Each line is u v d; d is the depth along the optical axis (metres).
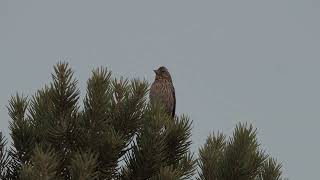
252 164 11.20
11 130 11.75
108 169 11.28
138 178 11.38
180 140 11.89
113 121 11.62
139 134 11.66
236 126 11.52
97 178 10.82
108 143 11.12
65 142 11.37
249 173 11.22
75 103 11.55
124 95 11.78
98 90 11.34
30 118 11.95
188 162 11.66
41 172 9.94
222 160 11.55
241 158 11.18
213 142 12.03
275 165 11.75
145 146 11.29
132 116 11.64
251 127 11.45
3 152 11.66
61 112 11.45
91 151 11.20
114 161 11.30
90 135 11.23
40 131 11.72
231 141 11.53
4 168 11.58
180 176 11.12
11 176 11.51
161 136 11.32
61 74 11.53
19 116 11.89
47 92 11.83
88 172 10.20
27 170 9.95
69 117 11.40
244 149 11.24
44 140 11.49
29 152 11.59
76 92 11.55
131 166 11.45
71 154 11.06
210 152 11.58
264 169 11.72
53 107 11.47
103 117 11.32
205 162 11.55
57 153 11.12
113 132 11.27
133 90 11.80
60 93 11.46
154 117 11.34
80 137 11.27
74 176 10.23
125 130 11.60
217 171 11.44
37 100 11.93
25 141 11.62
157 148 11.28
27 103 12.08
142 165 11.34
